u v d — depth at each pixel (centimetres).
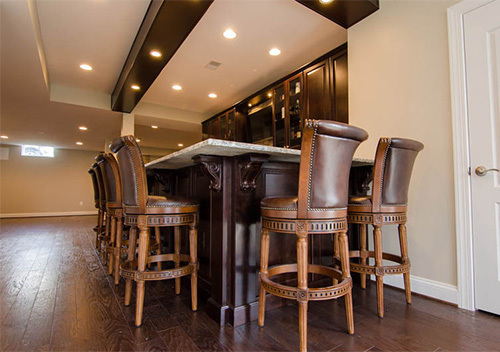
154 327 150
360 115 249
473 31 180
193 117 588
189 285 214
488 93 173
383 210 173
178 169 264
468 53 182
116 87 440
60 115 521
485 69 174
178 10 230
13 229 581
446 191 190
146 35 267
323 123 122
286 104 371
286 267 167
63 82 432
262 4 252
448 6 193
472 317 163
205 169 159
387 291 209
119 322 155
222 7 256
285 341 135
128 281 180
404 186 178
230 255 160
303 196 132
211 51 337
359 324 154
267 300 173
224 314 155
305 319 125
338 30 293
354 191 243
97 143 832
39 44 293
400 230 183
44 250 363
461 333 144
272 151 147
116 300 189
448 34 192
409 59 214
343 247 144
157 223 162
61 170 951
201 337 139
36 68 328
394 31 226
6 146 877
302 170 130
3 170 871
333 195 135
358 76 253
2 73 342
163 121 571
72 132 677
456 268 182
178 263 206
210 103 532
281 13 265
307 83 337
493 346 131
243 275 159
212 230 173
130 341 135
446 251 188
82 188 978
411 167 178
